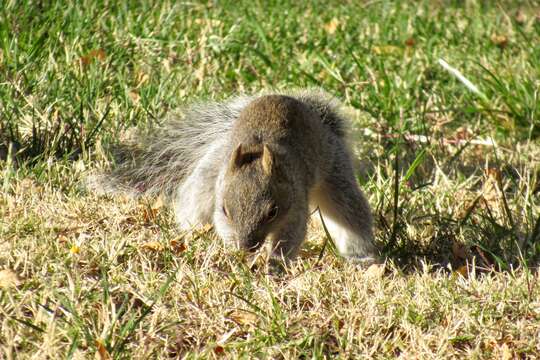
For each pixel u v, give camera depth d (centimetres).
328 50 1680
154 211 1005
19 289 775
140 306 781
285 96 1040
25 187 1005
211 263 873
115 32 1528
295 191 927
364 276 872
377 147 1302
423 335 761
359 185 1091
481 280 900
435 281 867
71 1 1526
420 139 1349
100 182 1080
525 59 1639
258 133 967
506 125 1434
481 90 1528
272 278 858
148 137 1192
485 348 762
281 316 764
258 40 1650
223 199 903
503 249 988
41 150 1132
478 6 2094
